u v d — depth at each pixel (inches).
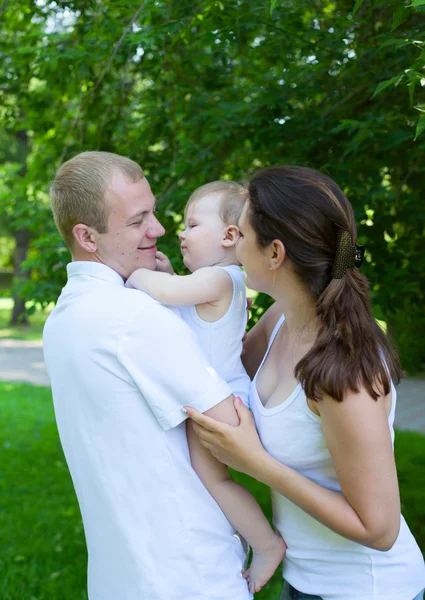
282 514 61.4
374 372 52.8
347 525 53.3
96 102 174.9
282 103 139.4
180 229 151.3
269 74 163.5
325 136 136.7
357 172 136.7
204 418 57.2
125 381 59.2
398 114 128.0
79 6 158.2
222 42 134.3
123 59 153.3
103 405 60.1
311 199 56.6
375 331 56.4
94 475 61.0
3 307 1048.2
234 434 56.5
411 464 229.3
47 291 154.0
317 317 57.6
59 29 178.5
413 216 137.2
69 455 64.4
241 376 68.2
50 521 184.5
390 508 52.6
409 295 144.2
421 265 138.9
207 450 61.9
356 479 52.6
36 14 170.2
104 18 147.6
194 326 66.8
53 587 145.0
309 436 56.6
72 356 61.4
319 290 57.3
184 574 58.1
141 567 58.3
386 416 53.7
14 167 188.4
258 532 61.4
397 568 58.2
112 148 175.9
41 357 522.9
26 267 156.2
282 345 63.7
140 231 65.8
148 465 58.9
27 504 198.1
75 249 67.2
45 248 157.1
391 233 141.0
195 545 58.6
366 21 131.7
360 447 52.0
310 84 141.3
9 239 1168.2
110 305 60.6
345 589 57.6
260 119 142.0
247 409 59.4
